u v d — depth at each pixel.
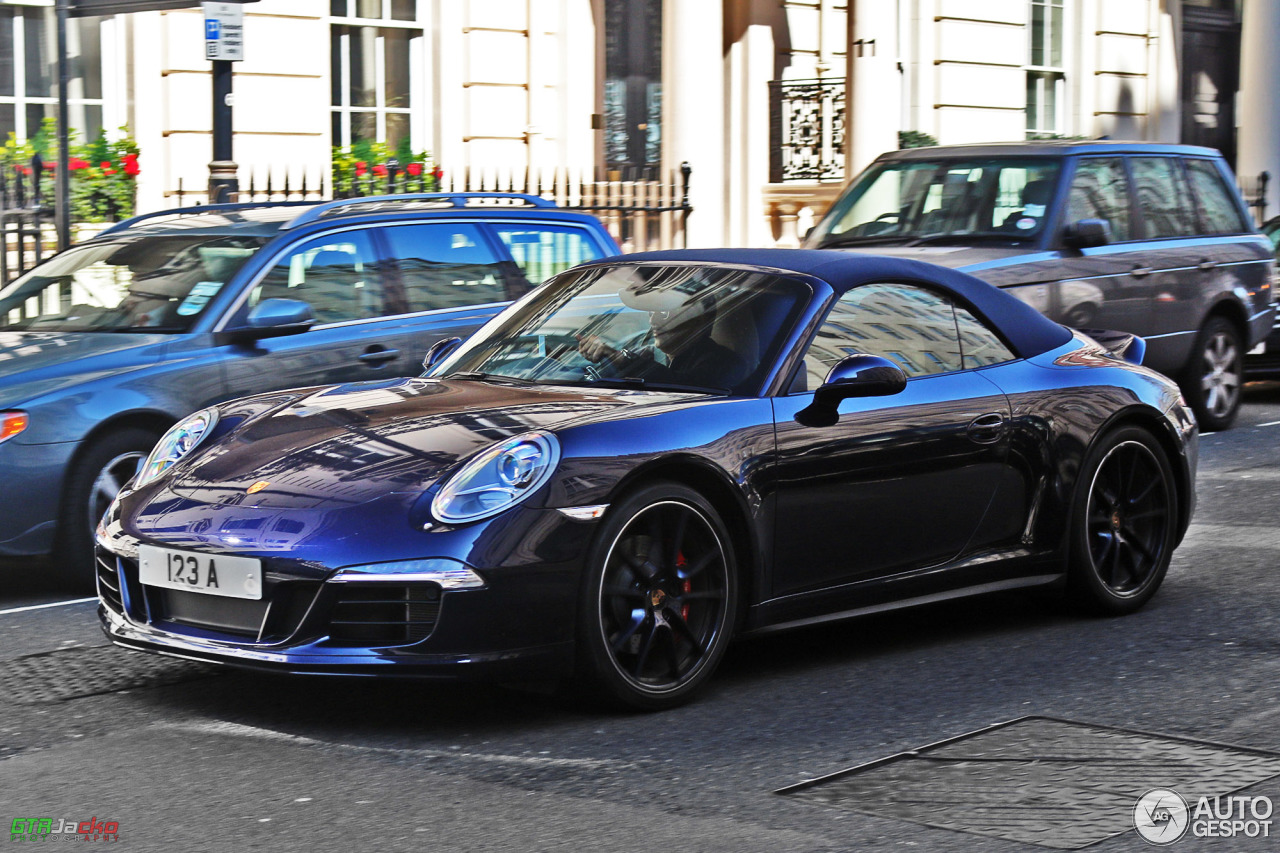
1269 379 17.25
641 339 7.00
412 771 5.45
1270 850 4.67
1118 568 7.76
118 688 6.56
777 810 5.03
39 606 8.18
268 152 18.72
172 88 17.84
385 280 9.80
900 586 6.95
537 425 6.11
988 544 7.26
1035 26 27.64
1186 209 14.25
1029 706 6.20
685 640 6.27
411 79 20.38
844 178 22.30
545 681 5.93
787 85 23.02
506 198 10.69
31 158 15.88
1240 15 31.41
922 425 6.91
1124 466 7.76
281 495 5.96
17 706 6.29
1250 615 7.69
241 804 5.12
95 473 8.36
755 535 6.41
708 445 6.27
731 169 23.12
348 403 6.79
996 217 13.09
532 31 21.03
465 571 5.66
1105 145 13.66
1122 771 5.39
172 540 5.99
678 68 21.42
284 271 9.41
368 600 5.67
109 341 8.85
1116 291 13.13
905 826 4.87
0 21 16.94
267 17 18.61
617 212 19.00
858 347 6.93
